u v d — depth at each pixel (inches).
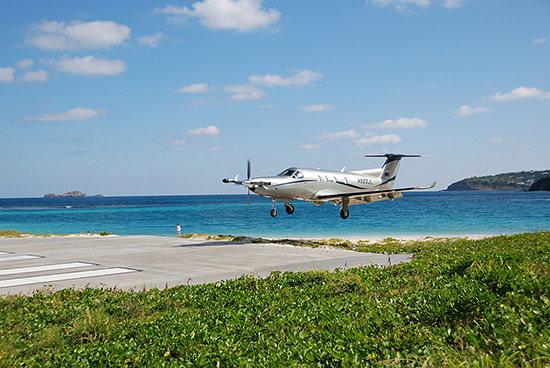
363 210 4330.7
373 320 253.8
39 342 267.7
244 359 212.8
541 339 174.7
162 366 212.2
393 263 636.7
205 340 249.3
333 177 1250.6
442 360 174.7
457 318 236.5
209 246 984.3
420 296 301.0
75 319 317.7
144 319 325.4
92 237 1250.0
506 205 4539.9
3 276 593.3
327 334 235.6
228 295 390.9
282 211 4244.6
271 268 645.9
